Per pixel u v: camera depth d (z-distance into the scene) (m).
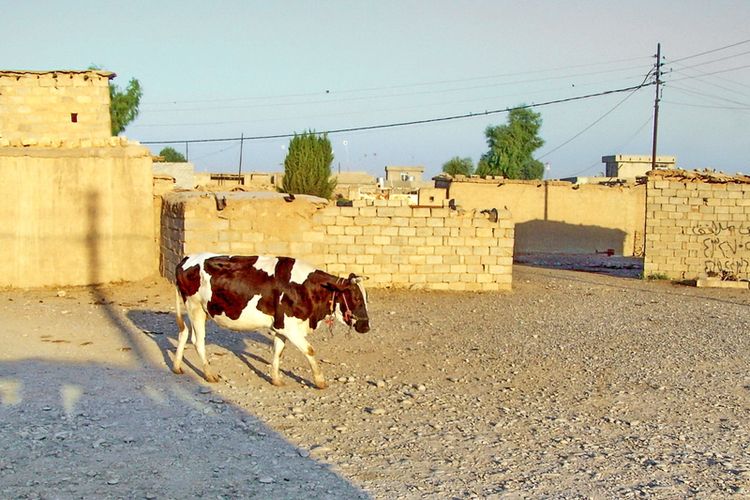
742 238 26.05
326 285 9.88
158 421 8.34
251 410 8.98
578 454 7.67
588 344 13.98
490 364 12.09
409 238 20.66
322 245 20.11
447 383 10.74
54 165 20.23
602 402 9.90
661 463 7.39
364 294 10.00
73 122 23.56
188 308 10.43
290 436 8.02
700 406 9.80
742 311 18.84
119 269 20.88
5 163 19.86
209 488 6.44
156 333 13.59
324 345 13.13
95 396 9.27
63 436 7.64
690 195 25.94
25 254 20.08
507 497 6.43
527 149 70.12
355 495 6.39
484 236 21.05
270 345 12.86
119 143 20.92
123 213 20.86
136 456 7.18
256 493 6.36
